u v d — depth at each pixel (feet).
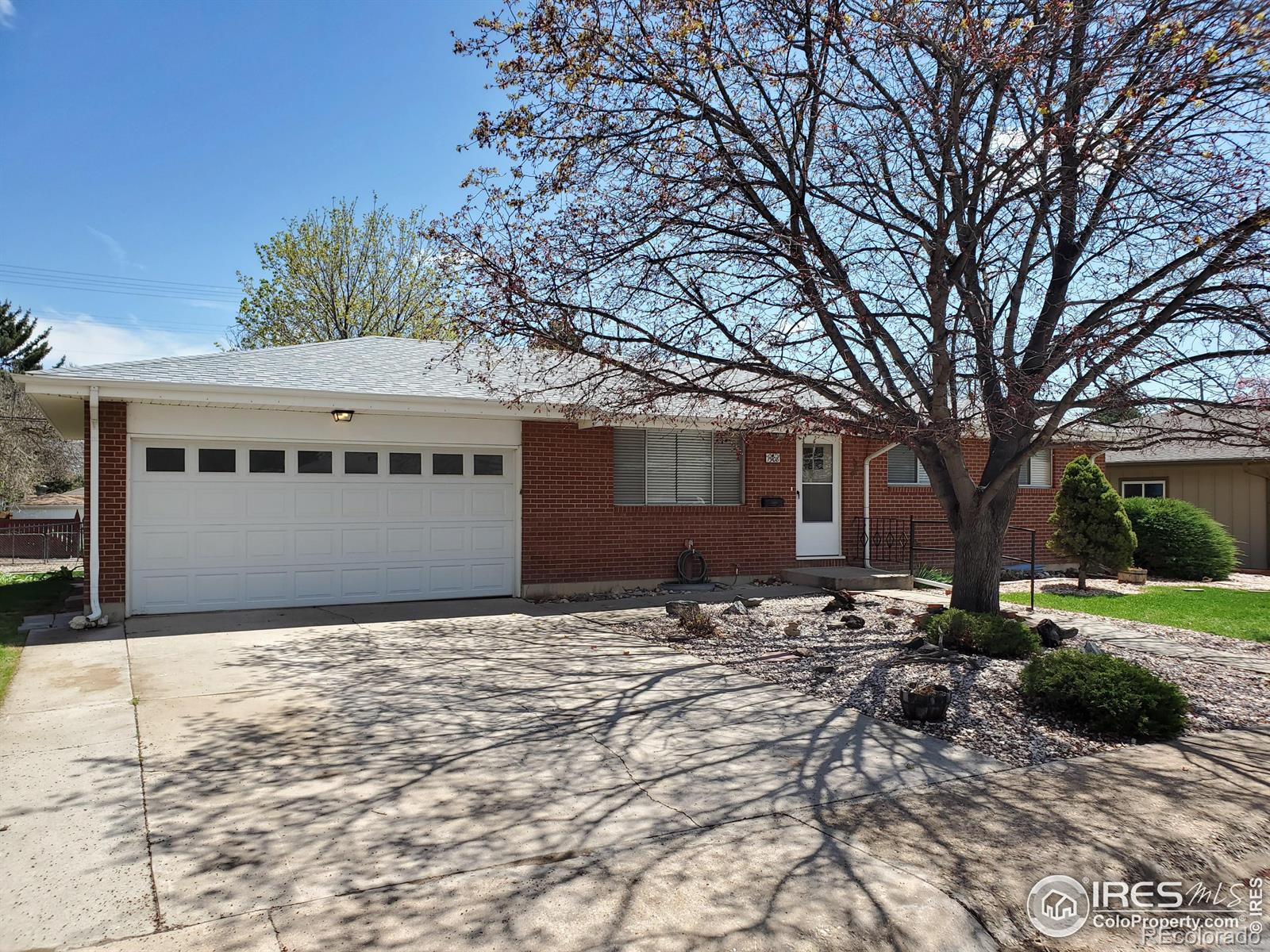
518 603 38.09
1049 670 21.40
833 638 30.12
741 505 45.37
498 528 39.60
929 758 17.67
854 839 13.69
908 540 50.44
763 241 25.96
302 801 14.87
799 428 28.32
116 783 15.61
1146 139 23.34
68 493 120.57
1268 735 19.70
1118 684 20.06
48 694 21.79
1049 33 23.62
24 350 140.46
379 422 36.60
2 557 78.23
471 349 33.40
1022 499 55.06
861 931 11.02
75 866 12.33
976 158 25.49
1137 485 68.33
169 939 10.43
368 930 10.71
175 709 20.53
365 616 33.96
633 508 42.24
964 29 23.48
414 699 21.79
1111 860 13.12
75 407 34.58
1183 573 51.67
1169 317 23.12
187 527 33.65
